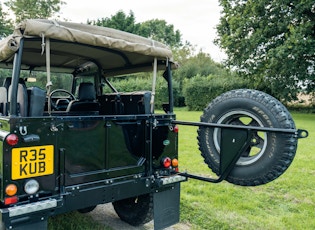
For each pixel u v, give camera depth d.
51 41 2.60
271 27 19.16
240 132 2.61
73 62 4.29
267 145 2.65
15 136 2.07
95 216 3.70
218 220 3.48
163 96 15.60
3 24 22.00
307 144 8.54
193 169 5.73
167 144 3.08
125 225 3.46
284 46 17.20
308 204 4.04
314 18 18.31
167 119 3.08
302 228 3.29
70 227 3.29
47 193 2.25
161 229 2.95
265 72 19.34
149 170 2.91
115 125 2.69
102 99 3.74
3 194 2.04
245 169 2.76
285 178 5.22
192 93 24.45
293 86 18.94
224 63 21.97
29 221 2.12
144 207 3.25
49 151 2.25
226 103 2.89
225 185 4.84
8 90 2.84
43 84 4.57
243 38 20.16
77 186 2.42
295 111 22.09
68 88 4.99
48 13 30.33
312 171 5.71
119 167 2.72
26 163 2.13
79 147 2.44
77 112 3.42
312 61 18.42
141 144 2.88
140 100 3.17
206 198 4.23
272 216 3.64
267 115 2.62
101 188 2.57
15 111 2.17
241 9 20.88
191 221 3.47
